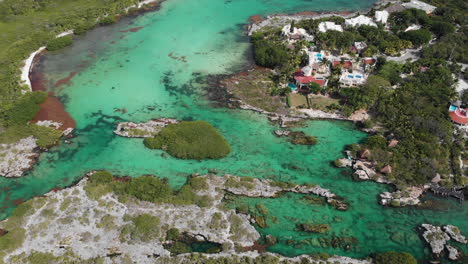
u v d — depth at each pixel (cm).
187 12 18675
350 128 10744
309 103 11581
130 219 7712
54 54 14512
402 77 12575
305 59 13288
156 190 8350
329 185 8812
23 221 7669
